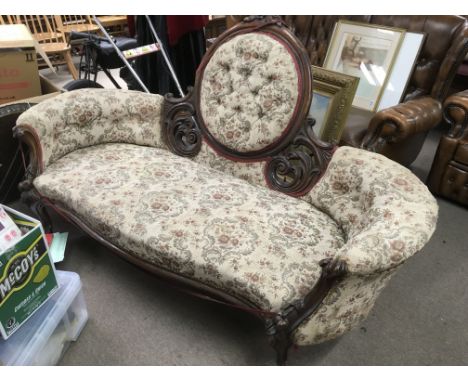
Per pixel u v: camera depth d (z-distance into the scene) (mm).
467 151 1926
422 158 2520
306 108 1312
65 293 1225
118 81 3594
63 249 1596
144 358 1243
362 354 1277
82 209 1305
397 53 1966
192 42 2232
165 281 1239
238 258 1082
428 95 2000
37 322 1132
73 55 4023
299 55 1312
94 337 1303
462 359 1273
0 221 1083
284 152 1396
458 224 1944
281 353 1085
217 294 1122
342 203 1248
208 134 1558
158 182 1406
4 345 1071
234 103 1443
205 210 1259
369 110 2072
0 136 1716
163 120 1714
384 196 1090
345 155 1273
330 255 1118
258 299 1024
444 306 1471
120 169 1474
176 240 1145
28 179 1481
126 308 1410
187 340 1305
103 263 1608
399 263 898
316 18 2227
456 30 1844
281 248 1115
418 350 1297
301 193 1378
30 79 1967
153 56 2270
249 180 1485
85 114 1580
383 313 1427
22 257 1030
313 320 992
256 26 1412
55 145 1532
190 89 1597
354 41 2092
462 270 1651
